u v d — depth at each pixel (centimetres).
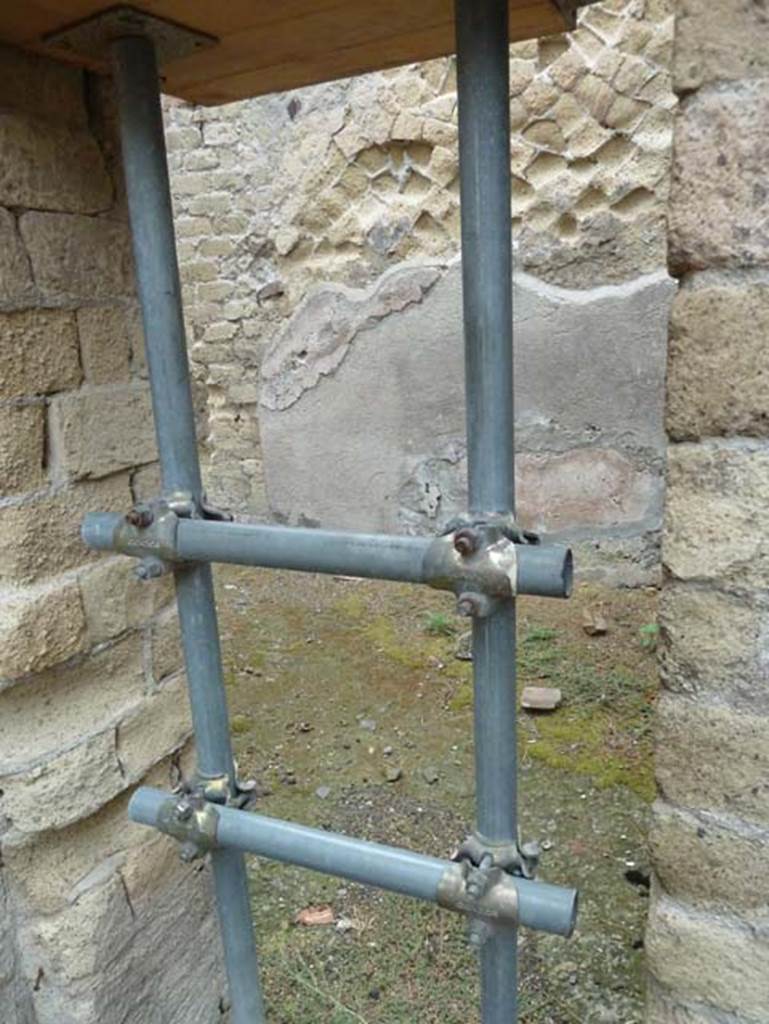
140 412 112
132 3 77
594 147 279
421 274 318
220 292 370
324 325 344
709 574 72
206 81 103
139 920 115
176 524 88
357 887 174
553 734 228
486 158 69
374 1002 147
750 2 61
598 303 292
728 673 73
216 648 96
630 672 257
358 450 350
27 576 98
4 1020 104
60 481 101
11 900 104
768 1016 79
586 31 271
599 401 301
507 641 76
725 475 70
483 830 82
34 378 97
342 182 327
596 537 315
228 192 357
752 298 66
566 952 155
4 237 92
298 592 341
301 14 81
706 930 80
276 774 218
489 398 73
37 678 101
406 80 302
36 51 92
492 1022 87
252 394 374
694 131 65
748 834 76
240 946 105
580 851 183
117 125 106
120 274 108
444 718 242
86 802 105
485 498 75
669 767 78
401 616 312
